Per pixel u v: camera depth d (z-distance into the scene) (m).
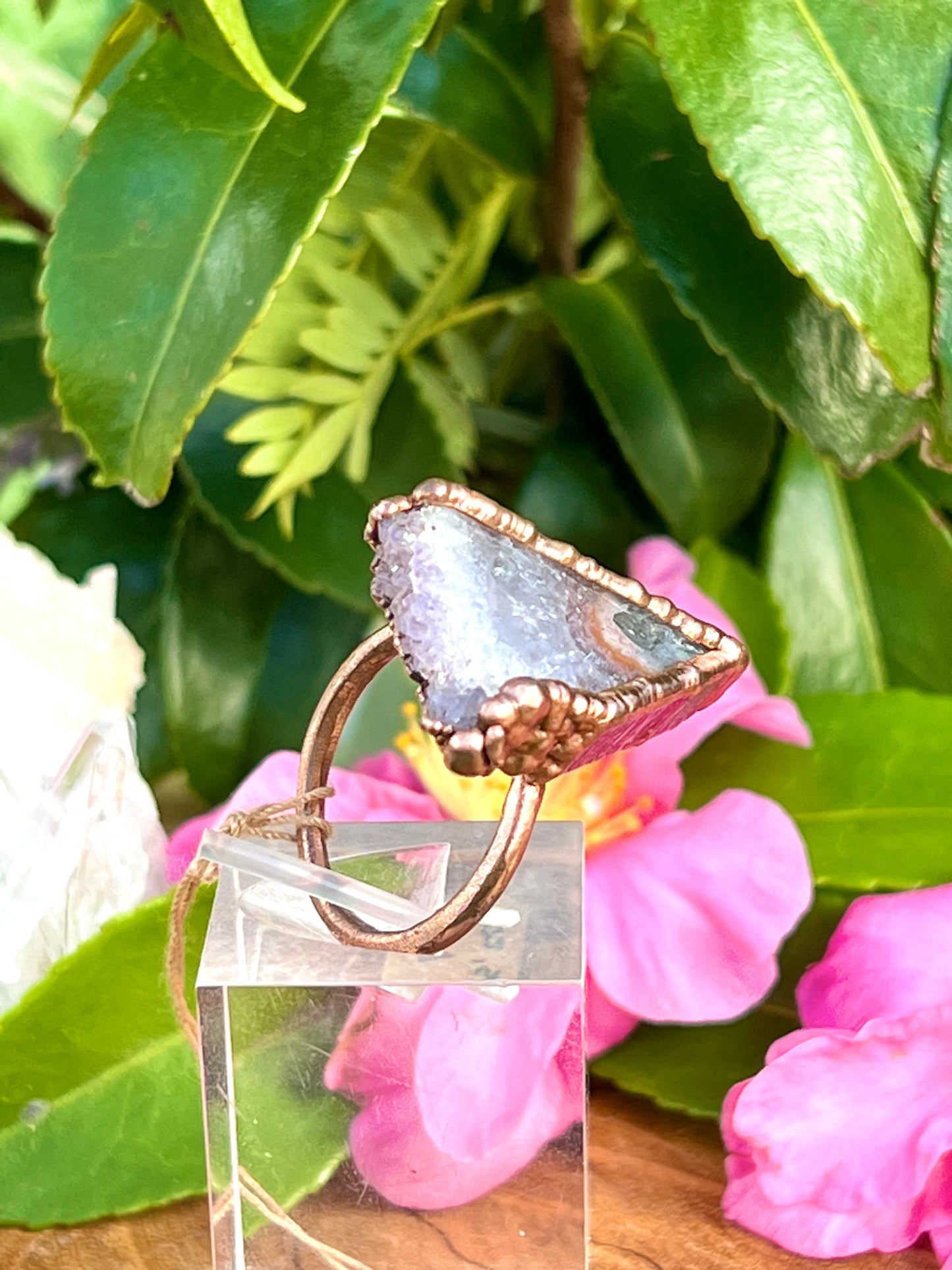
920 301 0.09
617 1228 0.10
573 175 0.12
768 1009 0.11
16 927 0.11
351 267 0.12
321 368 0.12
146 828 0.12
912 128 0.09
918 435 0.10
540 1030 0.09
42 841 0.11
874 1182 0.09
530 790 0.08
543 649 0.08
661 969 0.10
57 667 0.12
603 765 0.11
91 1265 0.10
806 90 0.09
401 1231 0.10
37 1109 0.10
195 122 0.10
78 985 0.10
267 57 0.09
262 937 0.09
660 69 0.11
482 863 0.08
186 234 0.10
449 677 0.07
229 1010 0.09
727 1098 0.10
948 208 0.09
